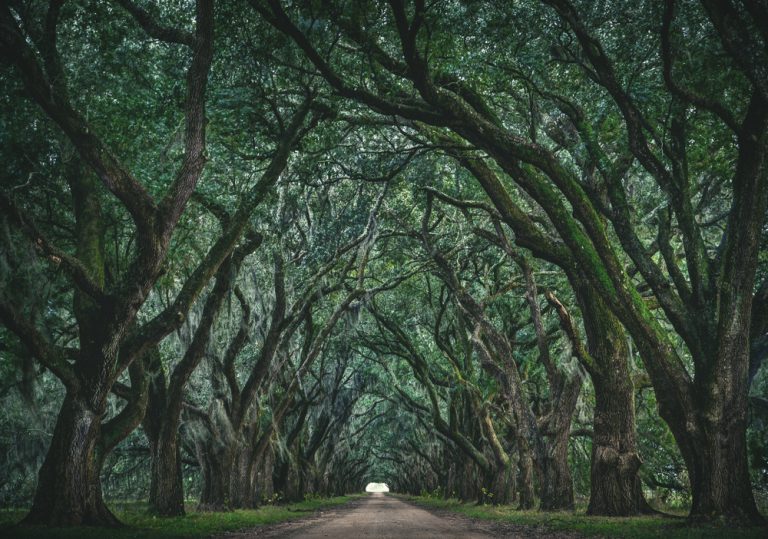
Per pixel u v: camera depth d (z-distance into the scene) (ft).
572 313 96.94
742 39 43.39
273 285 101.76
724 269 51.03
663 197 72.59
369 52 51.57
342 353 145.69
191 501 158.71
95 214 60.54
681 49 50.37
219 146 65.41
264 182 63.00
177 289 87.40
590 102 60.44
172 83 59.00
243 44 52.42
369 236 95.55
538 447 90.17
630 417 70.79
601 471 70.49
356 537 51.34
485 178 67.72
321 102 63.36
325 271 96.94
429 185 83.10
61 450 53.72
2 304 49.11
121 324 53.93
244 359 108.99
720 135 60.85
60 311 78.69
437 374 140.77
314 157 67.77
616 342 70.90
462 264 110.52
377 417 206.18
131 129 61.31
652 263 54.90
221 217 70.85
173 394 74.02
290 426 148.46
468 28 50.90
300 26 51.29
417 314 133.18
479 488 142.41
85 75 58.75
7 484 86.28
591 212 54.70
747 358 50.75
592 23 50.06
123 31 56.39
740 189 50.47
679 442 52.70
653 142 65.98
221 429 91.56
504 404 133.08
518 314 120.37
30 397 63.52
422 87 50.62
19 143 57.77
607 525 56.90
